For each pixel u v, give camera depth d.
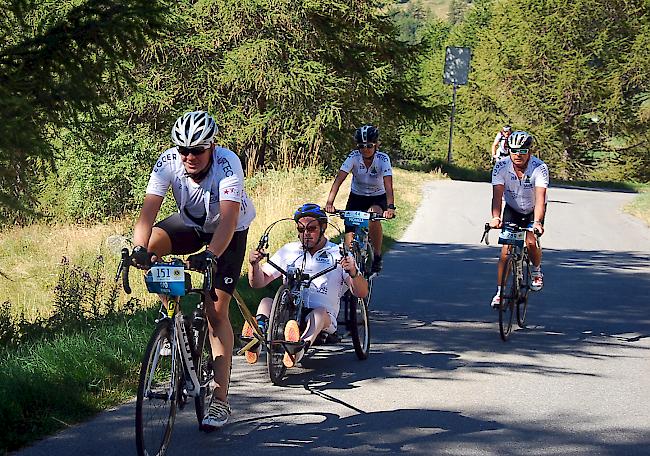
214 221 4.95
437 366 6.76
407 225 16.88
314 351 7.21
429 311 9.06
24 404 5.05
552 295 10.16
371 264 9.02
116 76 7.26
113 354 6.16
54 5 6.96
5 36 6.90
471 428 5.20
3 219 6.43
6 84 6.67
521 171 8.23
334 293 6.50
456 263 12.38
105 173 22.20
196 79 28.52
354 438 4.95
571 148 51.84
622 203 23.34
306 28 29.67
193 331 4.75
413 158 60.91
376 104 34.41
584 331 8.27
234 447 4.74
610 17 48.41
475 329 8.24
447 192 23.84
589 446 4.93
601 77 48.03
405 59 33.69
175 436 4.92
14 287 13.59
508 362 6.96
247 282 9.32
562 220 19.06
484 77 51.69
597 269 12.29
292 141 29.05
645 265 12.80
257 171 27.83
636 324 8.66
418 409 5.57
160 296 4.63
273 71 28.56
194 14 27.98
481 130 52.72
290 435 4.98
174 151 4.82
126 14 6.95
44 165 6.62
